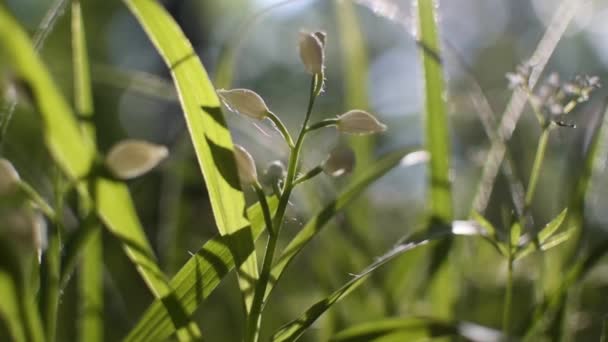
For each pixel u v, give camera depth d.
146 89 0.61
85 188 0.37
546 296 0.48
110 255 0.67
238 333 0.74
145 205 0.83
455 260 0.57
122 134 1.87
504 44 1.55
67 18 1.83
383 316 0.55
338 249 0.59
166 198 0.67
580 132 0.54
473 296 0.61
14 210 0.36
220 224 0.40
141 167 0.36
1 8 0.33
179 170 0.62
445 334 0.42
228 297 0.76
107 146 1.79
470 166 0.85
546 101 0.46
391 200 1.14
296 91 2.33
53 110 0.35
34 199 0.38
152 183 0.80
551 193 0.76
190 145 0.65
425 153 0.52
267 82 2.46
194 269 0.41
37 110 0.35
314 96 0.40
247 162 0.40
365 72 0.65
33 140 0.68
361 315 0.56
